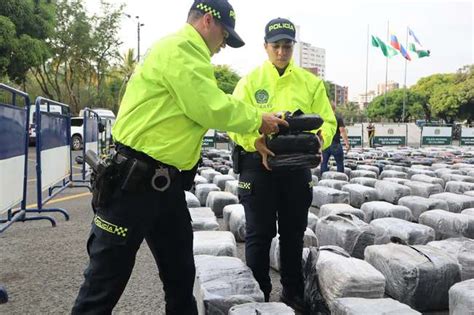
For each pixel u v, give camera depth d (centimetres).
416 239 438
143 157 210
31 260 455
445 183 851
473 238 486
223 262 336
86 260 455
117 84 4078
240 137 301
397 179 855
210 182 909
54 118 703
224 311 281
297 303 337
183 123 212
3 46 1948
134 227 211
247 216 323
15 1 2045
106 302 212
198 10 221
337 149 955
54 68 3572
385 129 2644
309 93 327
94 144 1018
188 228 239
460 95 4744
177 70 201
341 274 313
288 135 277
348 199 692
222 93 210
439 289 335
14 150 489
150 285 388
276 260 423
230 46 237
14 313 334
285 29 313
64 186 787
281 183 318
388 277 351
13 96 529
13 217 507
